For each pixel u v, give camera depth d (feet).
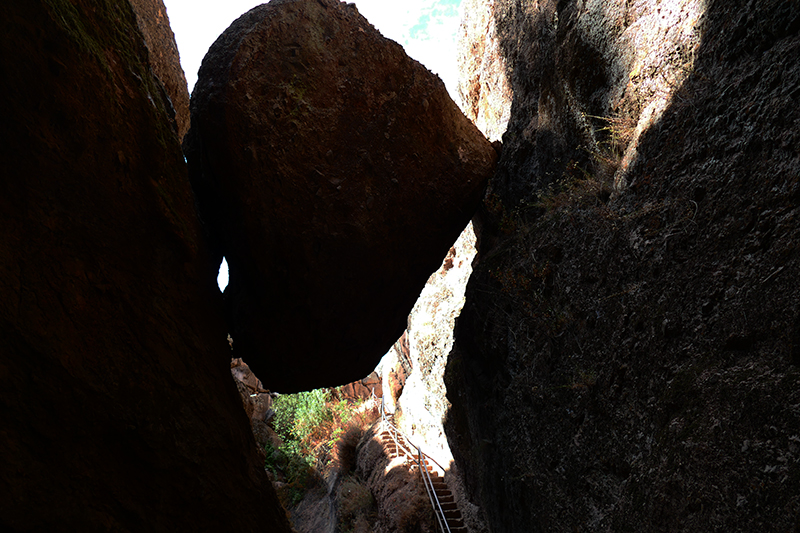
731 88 7.38
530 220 14.52
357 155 11.23
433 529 23.59
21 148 7.03
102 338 8.09
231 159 9.97
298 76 10.50
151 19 14.20
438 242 13.35
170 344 9.40
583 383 9.87
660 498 7.26
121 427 8.18
